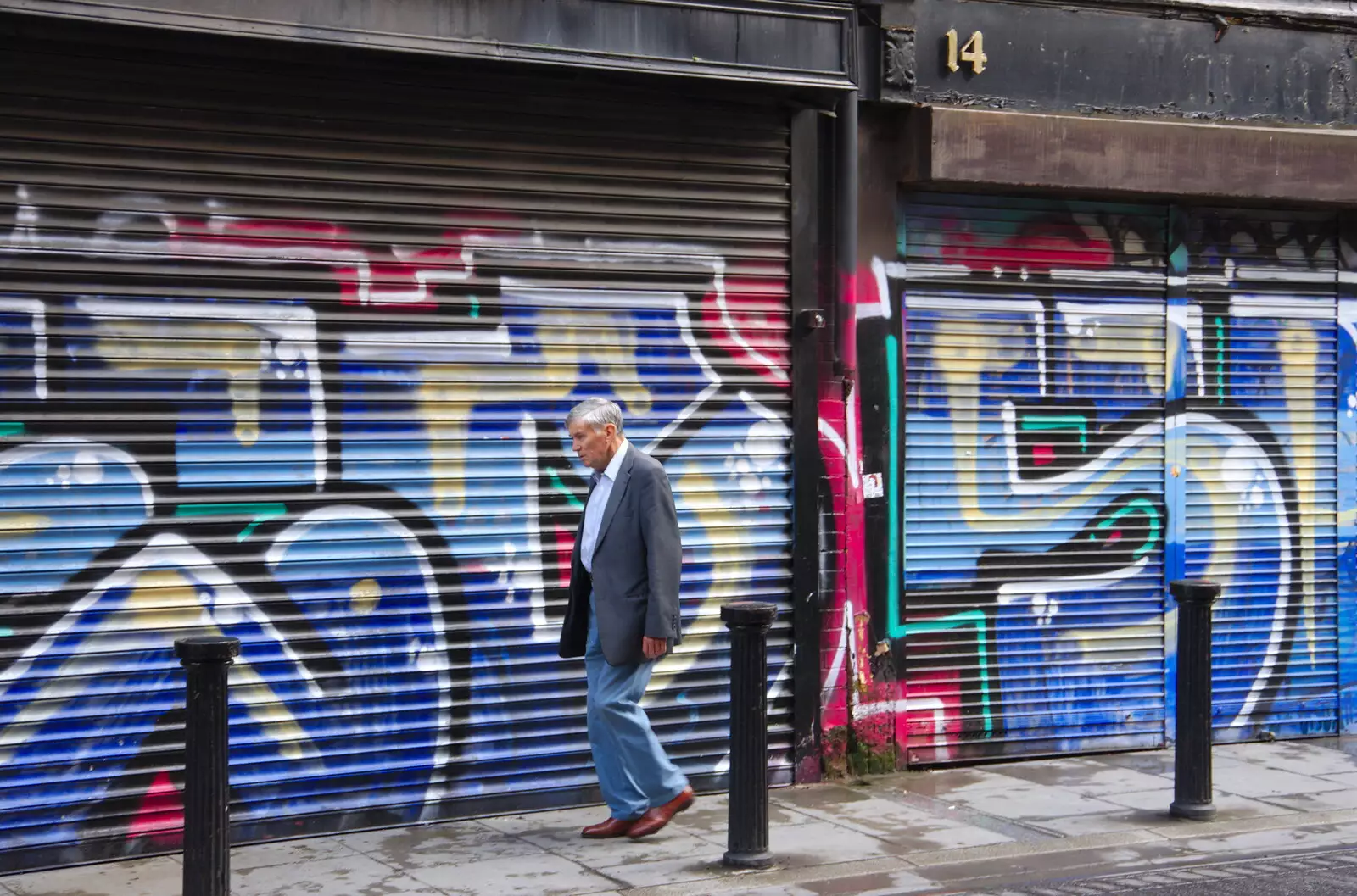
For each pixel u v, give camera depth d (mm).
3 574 5637
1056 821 6559
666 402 6941
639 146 6832
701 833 6277
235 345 6043
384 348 6332
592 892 5430
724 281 7051
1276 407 8508
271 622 6137
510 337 6590
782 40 6840
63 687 5738
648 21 6535
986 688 7816
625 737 6102
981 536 7797
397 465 6375
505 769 6617
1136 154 7758
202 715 4848
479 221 6504
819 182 7277
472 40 6156
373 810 6348
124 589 5848
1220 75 8141
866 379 7477
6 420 5641
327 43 5859
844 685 7402
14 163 5617
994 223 7816
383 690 6359
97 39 5664
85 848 5777
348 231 6238
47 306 5695
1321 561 8617
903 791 7156
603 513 6020
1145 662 8195
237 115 5996
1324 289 8586
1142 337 8156
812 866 5777
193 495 5977
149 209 5859
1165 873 5695
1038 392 7922
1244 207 8391
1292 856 5969
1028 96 7684
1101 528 8070
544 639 6688
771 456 7191
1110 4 7836
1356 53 8477
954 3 7520
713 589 7062
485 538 6566
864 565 7465
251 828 6098
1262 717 8508
